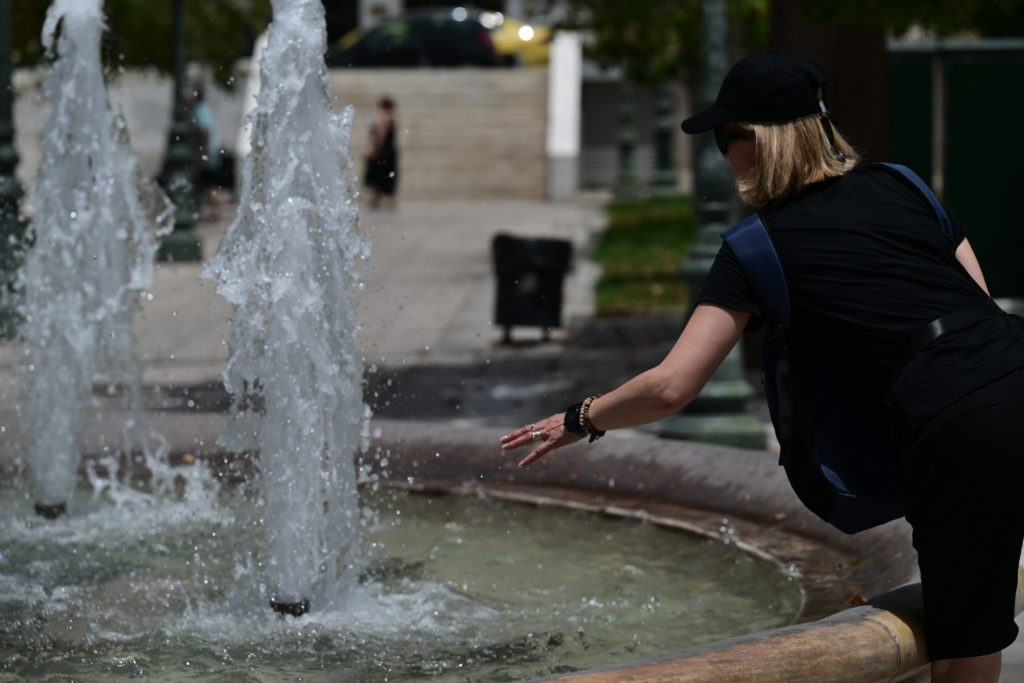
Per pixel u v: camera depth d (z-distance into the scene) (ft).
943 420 11.58
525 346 49.32
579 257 78.07
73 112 25.16
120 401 33.19
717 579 19.40
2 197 49.24
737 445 31.42
